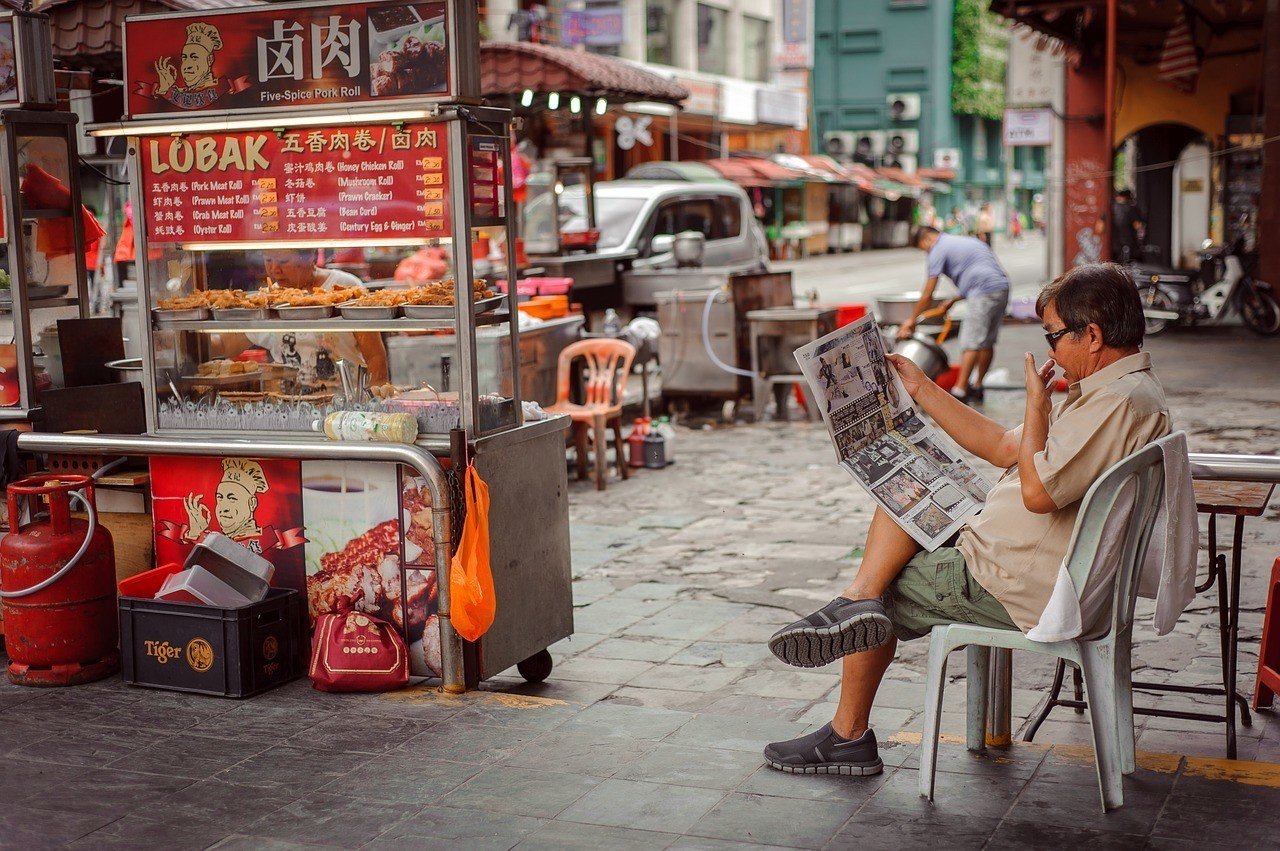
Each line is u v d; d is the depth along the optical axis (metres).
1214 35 19.25
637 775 3.66
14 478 4.90
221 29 4.57
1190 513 3.29
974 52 45.09
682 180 18.66
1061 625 3.17
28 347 5.09
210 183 4.69
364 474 4.51
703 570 6.39
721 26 34.59
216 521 4.74
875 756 3.63
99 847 3.28
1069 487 3.19
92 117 9.04
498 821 3.37
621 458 8.73
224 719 4.21
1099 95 18.02
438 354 4.47
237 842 3.29
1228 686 3.81
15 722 4.21
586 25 25.55
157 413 4.86
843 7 44.78
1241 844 3.11
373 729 4.08
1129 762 3.46
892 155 43.94
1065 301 3.27
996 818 3.30
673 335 11.02
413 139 4.39
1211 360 13.42
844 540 6.91
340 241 4.55
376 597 4.57
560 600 4.86
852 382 3.60
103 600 4.67
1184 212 22.88
